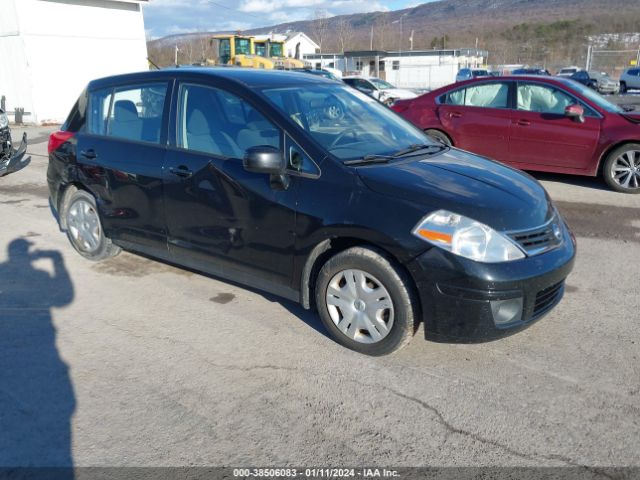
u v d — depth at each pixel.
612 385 3.19
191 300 4.42
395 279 3.24
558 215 3.75
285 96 4.02
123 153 4.57
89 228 5.16
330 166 3.48
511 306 3.14
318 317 4.08
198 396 3.15
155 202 4.36
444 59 49.31
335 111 4.19
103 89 4.89
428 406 3.03
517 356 3.51
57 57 17.36
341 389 3.19
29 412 3.03
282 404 3.07
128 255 5.46
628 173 7.52
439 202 3.19
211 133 4.05
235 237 3.89
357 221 3.28
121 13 19.12
